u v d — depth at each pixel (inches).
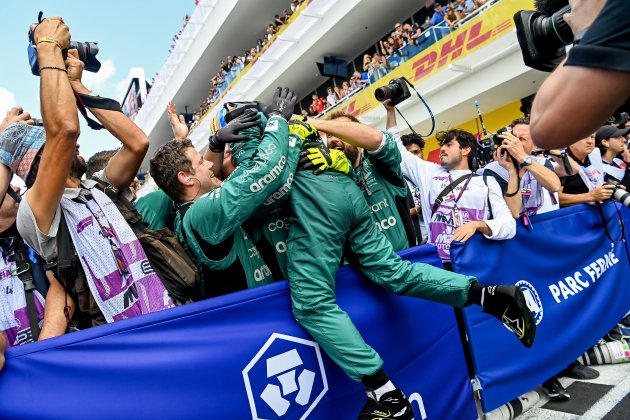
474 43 371.2
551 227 98.3
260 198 54.0
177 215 64.8
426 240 141.1
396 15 555.5
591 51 25.7
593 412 80.9
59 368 44.6
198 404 50.0
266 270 63.0
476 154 106.4
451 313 75.4
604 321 105.8
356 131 70.1
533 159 93.7
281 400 55.4
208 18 754.2
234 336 53.9
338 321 55.4
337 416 59.6
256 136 58.7
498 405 80.2
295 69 663.8
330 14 559.5
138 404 47.1
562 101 27.8
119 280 54.2
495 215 89.4
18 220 52.8
